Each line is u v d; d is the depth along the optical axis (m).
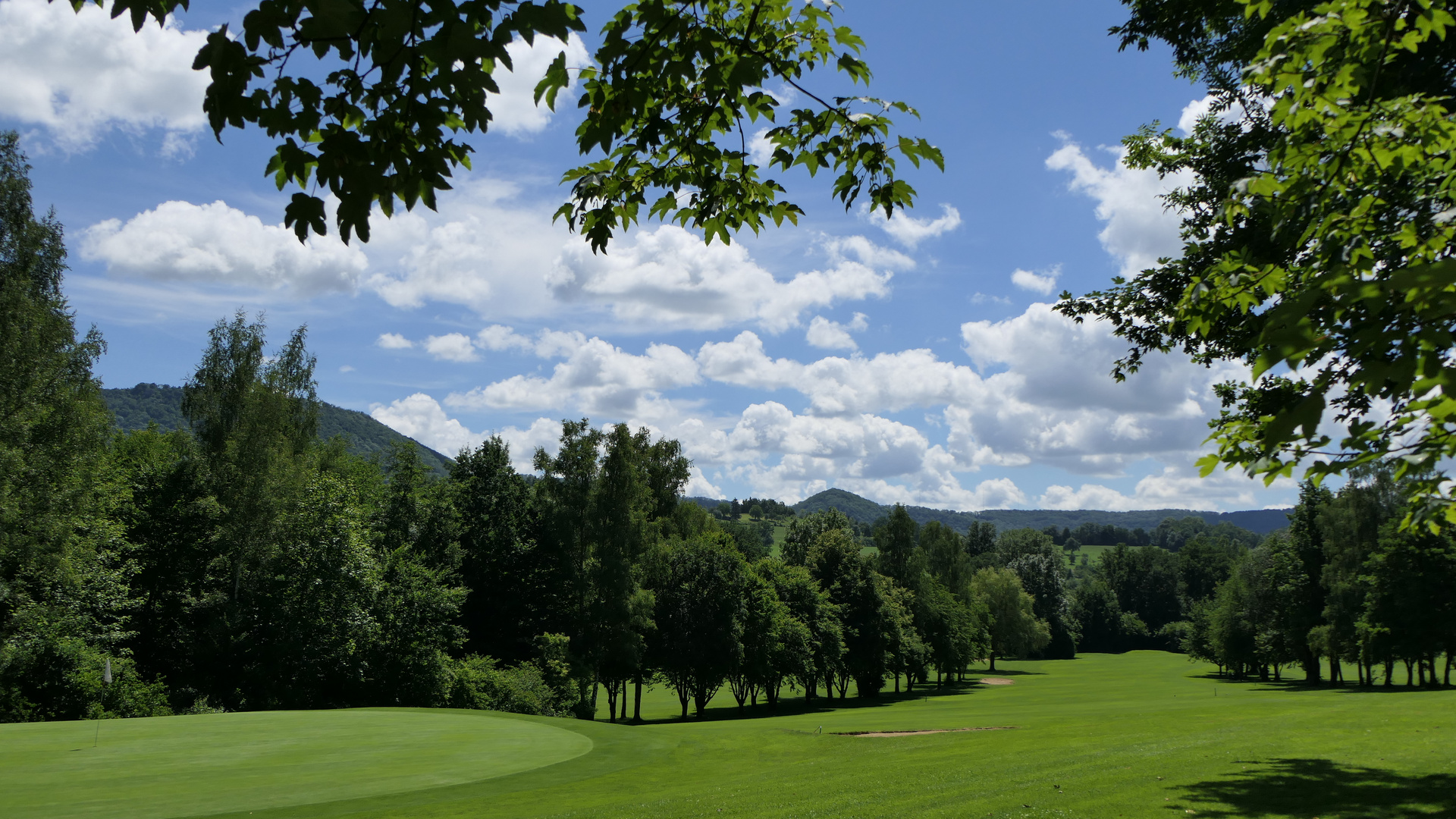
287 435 47.66
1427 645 55.53
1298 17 4.98
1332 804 11.38
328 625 38.56
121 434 49.06
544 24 3.51
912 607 80.75
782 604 60.06
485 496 54.75
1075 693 63.69
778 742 23.84
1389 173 5.39
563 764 18.36
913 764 18.67
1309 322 2.94
